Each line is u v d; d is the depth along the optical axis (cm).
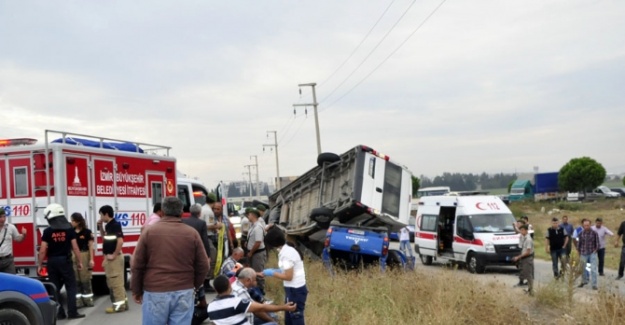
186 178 1869
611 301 1038
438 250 2522
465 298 1114
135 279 700
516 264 2209
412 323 998
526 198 8375
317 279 1441
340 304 1092
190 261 704
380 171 1880
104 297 1431
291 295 885
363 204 1817
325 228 1886
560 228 1914
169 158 1614
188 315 700
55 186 1245
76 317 1146
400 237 2327
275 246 889
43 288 866
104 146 1432
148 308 687
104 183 1361
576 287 1562
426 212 2642
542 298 1328
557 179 8400
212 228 1345
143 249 694
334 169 1973
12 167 1270
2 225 1165
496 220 2347
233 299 757
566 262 1459
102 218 1234
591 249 1712
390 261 1820
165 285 687
